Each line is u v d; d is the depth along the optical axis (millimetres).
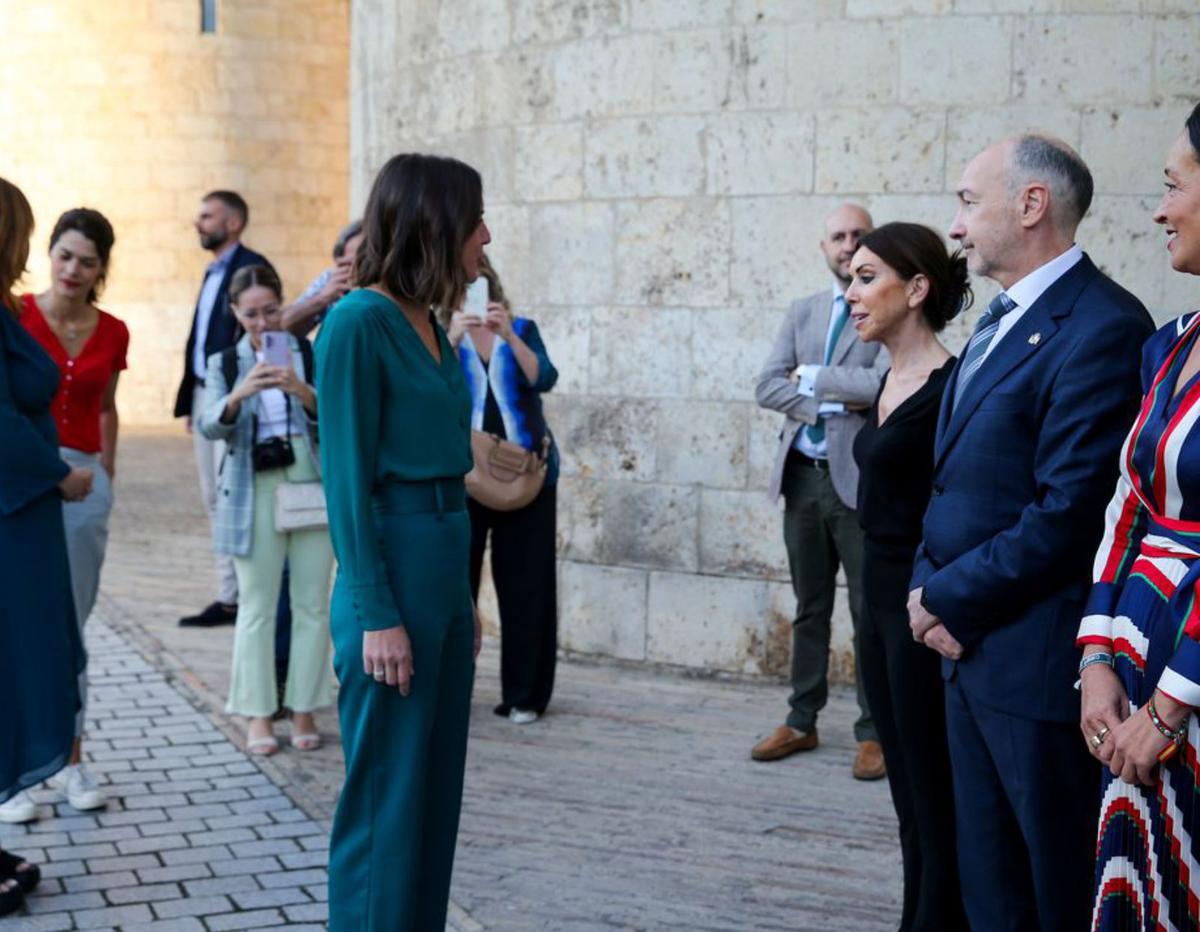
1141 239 5371
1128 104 5332
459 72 6812
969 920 2871
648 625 6191
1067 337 2648
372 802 2922
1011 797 2719
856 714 5520
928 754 3143
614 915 3676
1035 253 2721
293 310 5082
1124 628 2324
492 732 5270
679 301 6027
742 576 5980
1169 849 2211
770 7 5734
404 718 2910
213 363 4961
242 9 16047
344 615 2891
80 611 4539
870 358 4777
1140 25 5301
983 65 5449
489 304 5148
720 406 5965
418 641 2889
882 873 3967
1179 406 2266
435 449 2912
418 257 2934
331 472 2842
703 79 5895
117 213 15992
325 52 16469
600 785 4684
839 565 5516
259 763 4891
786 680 5953
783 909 3723
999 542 2648
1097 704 2328
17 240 3744
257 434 4887
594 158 6203
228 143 16141
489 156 6641
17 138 16172
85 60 15883
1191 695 2154
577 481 6344
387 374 2861
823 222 5719
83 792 4418
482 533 5434
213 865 3994
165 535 9438
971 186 2740
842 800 4555
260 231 16344
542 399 6457
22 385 3744
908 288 3287
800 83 5711
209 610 6938
